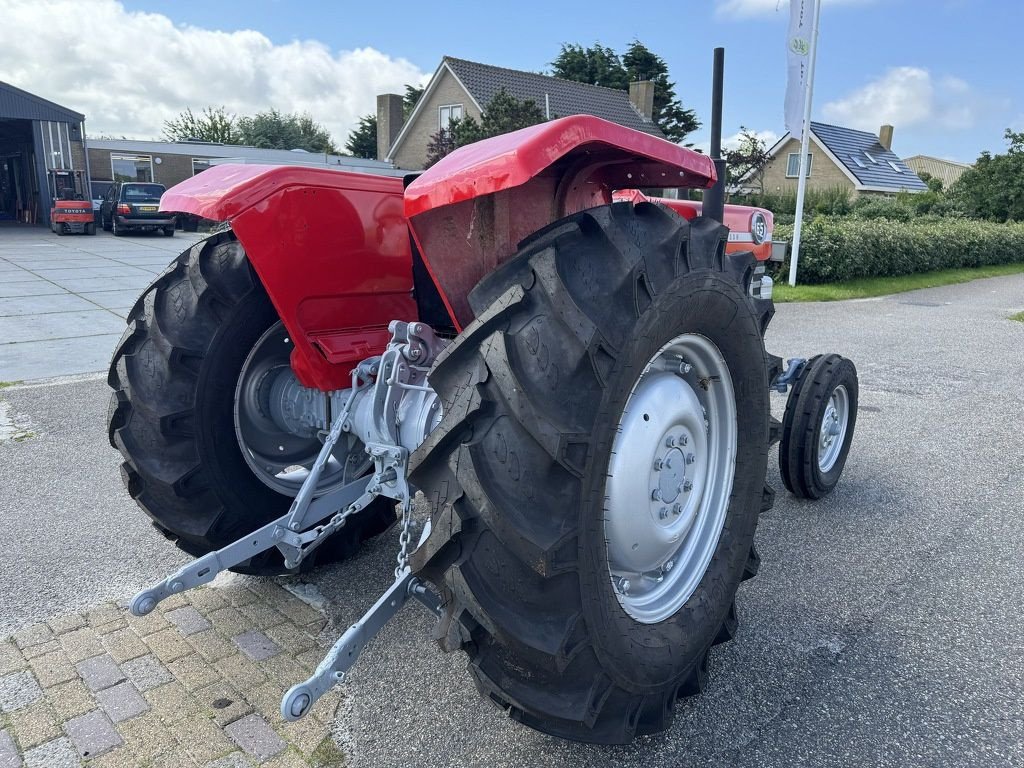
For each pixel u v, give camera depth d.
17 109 24.53
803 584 3.06
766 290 5.31
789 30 12.76
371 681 2.39
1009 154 32.16
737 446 2.32
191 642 2.59
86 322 8.88
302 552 2.42
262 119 59.94
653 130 31.98
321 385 2.48
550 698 1.74
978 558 3.30
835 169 37.53
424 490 1.70
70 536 3.43
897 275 16.55
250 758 2.05
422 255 2.01
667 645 2.01
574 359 1.61
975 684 2.41
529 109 21.50
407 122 31.02
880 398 6.08
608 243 1.74
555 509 1.61
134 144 31.23
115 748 2.08
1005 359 7.76
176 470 2.52
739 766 2.04
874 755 2.09
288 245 2.29
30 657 2.49
